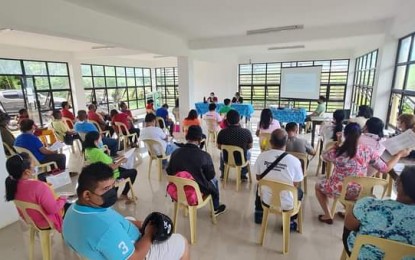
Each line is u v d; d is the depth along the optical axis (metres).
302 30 5.03
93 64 9.68
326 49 8.38
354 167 2.27
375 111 4.90
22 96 7.04
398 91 4.37
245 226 2.56
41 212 1.84
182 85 6.84
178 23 4.47
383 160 2.39
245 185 3.56
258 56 10.03
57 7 3.02
